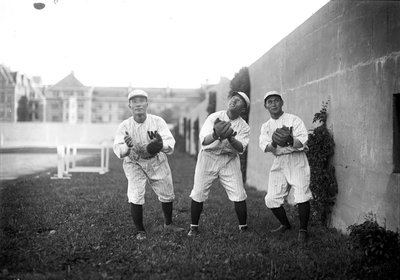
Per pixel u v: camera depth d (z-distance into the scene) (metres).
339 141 4.88
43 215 5.58
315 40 5.64
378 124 4.00
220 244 4.22
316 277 3.27
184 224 5.25
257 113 8.83
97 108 88.06
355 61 4.46
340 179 4.86
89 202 6.73
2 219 5.29
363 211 4.29
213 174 4.71
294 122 4.59
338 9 4.88
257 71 8.84
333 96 5.04
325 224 5.20
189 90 92.69
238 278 3.27
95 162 16.75
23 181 9.70
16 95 60.81
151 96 90.94
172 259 3.72
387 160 3.85
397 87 3.67
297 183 4.49
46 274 3.35
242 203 4.77
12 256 3.75
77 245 4.13
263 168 8.33
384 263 3.45
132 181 4.70
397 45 3.66
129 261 3.70
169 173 4.89
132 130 4.63
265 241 4.34
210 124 4.70
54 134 51.75
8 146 36.31
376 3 4.00
